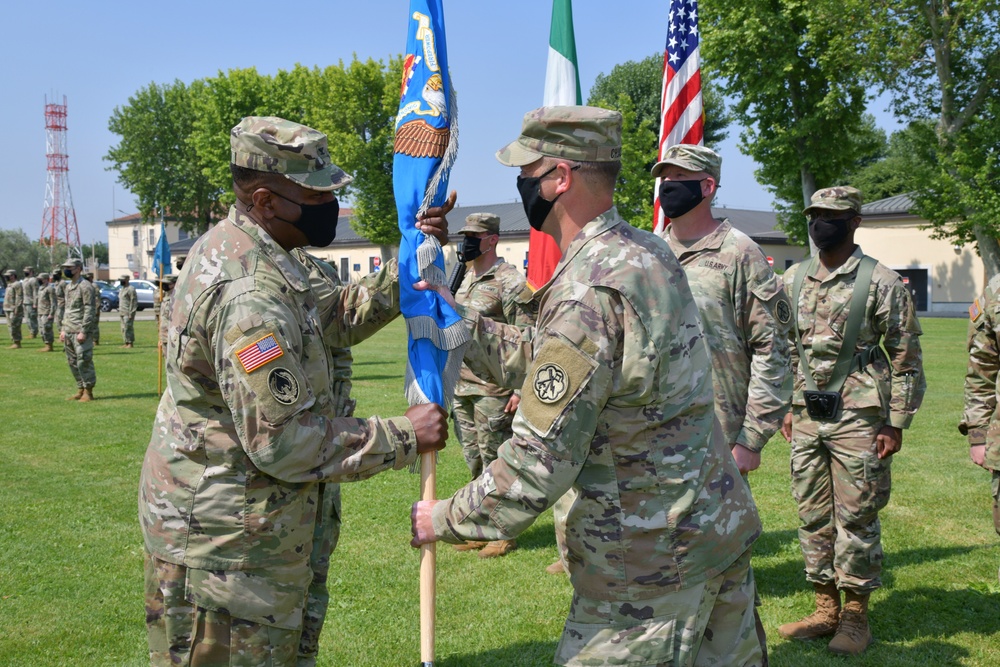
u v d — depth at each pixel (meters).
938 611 4.64
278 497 2.63
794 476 4.55
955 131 26.77
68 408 11.55
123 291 21.77
